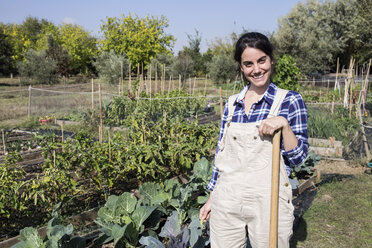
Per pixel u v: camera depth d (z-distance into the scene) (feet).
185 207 12.39
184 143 18.33
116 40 102.94
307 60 80.48
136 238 10.97
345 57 103.91
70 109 44.11
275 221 5.47
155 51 103.40
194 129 20.15
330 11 96.89
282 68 34.09
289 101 5.90
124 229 9.91
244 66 5.98
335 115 34.19
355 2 92.32
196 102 44.91
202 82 97.19
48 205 13.84
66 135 30.42
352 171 20.25
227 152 6.31
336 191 16.26
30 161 21.48
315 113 29.76
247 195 5.91
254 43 5.76
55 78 87.35
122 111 36.58
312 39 86.17
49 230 9.71
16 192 12.57
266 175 5.84
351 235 12.15
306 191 16.44
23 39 148.15
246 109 6.25
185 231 10.35
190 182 13.64
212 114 45.06
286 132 5.46
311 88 76.95
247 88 6.42
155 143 18.37
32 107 45.65
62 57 102.37
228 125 6.36
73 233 12.02
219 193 6.28
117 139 17.26
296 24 102.37
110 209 11.55
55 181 13.55
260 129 5.55
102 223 11.06
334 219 13.35
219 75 91.61
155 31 105.91
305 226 12.90
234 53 6.12
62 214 13.67
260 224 5.86
